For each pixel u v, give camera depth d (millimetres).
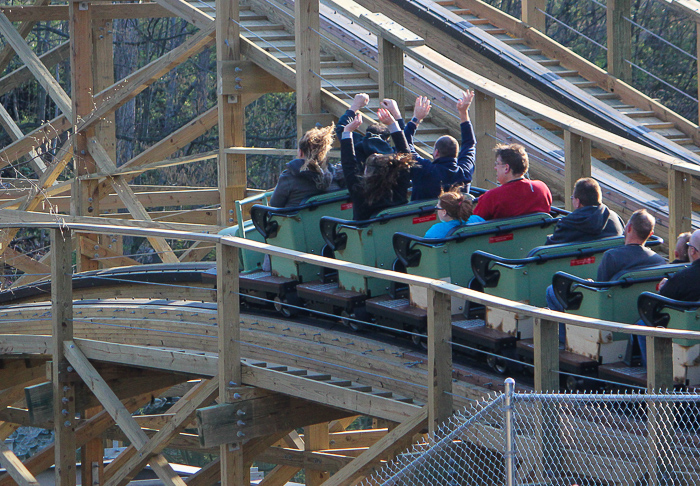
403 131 28375
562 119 32094
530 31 49125
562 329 23469
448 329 20266
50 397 29297
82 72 50312
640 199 35188
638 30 88688
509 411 15938
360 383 25047
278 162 99688
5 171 89438
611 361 22000
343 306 26625
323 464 41500
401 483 20406
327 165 29953
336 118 39844
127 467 27469
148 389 31734
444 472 20219
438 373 20234
